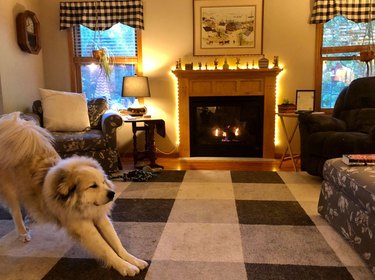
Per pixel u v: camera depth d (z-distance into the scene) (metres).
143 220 2.16
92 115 3.68
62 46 4.27
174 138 4.36
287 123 4.20
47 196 1.56
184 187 2.88
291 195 2.64
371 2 3.81
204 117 4.33
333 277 1.50
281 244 1.82
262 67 3.98
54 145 3.02
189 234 1.95
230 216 2.21
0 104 3.44
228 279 1.49
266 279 1.49
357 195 1.67
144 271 1.56
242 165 3.85
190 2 4.09
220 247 1.79
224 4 4.05
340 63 4.11
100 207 1.60
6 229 2.06
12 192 1.80
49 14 4.21
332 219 2.01
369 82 3.25
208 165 3.85
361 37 4.02
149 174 3.20
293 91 4.16
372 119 3.09
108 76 4.18
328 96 4.20
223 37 4.12
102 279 1.51
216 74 4.09
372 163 1.90
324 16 3.88
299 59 4.09
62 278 1.52
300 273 1.53
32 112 3.63
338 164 1.97
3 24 3.45
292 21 4.04
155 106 4.32
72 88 4.35
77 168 1.57
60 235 1.95
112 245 1.64
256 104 4.15
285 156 3.95
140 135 4.34
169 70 4.24
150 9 4.15
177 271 1.56
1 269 1.60
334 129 3.05
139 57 4.24
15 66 3.67
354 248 1.72
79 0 4.14
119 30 4.26
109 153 3.28
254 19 4.05
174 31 4.17
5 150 1.75
